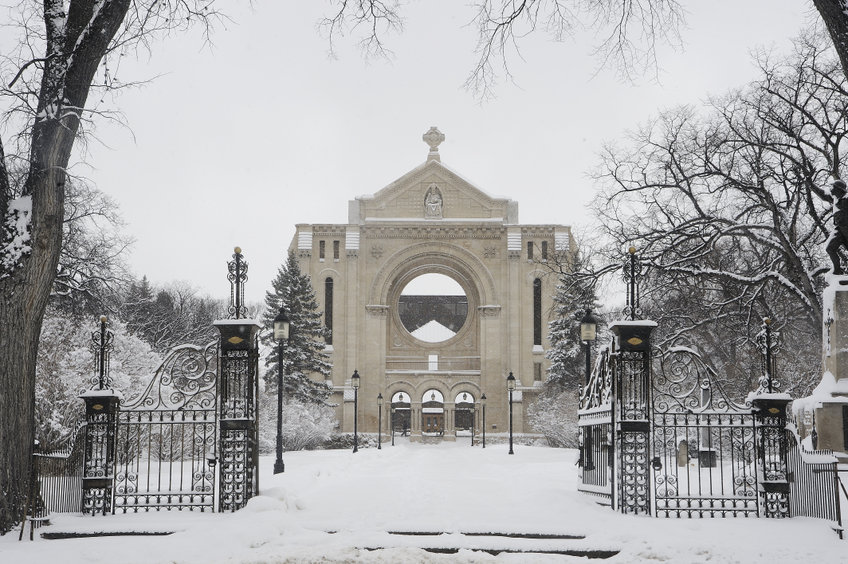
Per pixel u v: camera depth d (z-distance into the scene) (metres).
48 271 15.24
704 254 34.88
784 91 33.94
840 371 20.47
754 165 34.03
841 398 20.09
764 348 16.83
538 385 82.62
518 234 84.56
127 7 15.86
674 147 36.62
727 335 45.19
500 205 85.31
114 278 38.53
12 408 14.66
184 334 88.81
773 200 33.88
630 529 13.70
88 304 37.75
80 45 15.52
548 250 84.62
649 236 36.00
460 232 84.75
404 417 98.56
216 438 16.06
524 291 84.12
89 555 12.03
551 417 70.00
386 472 30.69
